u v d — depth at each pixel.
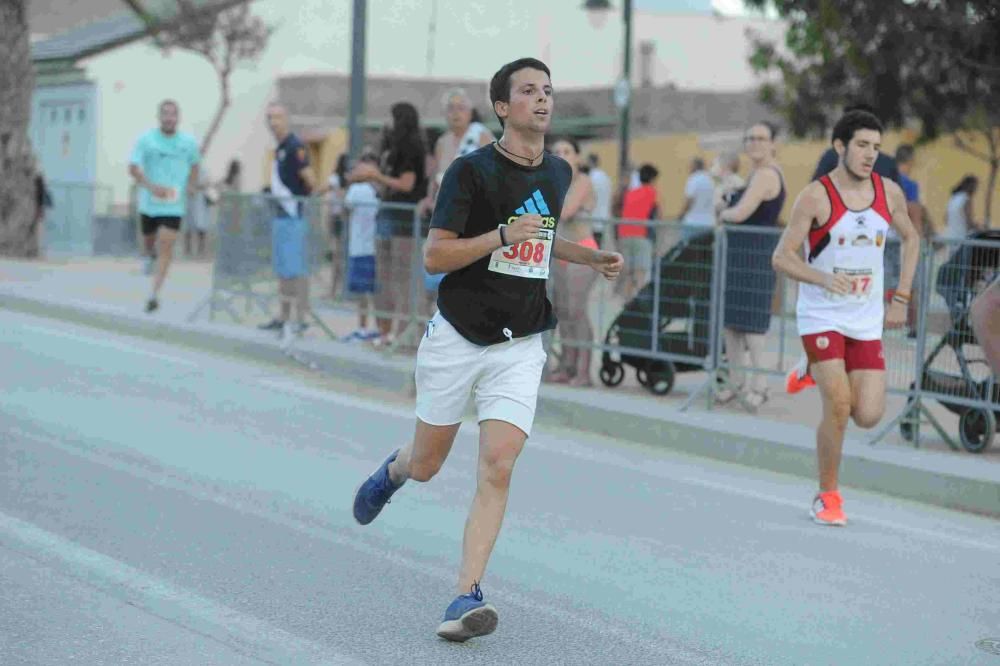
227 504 16.56
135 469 18.17
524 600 13.38
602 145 65.94
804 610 13.44
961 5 32.75
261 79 75.50
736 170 31.83
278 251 30.27
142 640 11.82
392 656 11.63
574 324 25.64
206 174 60.16
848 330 16.52
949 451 20.56
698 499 18.03
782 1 35.47
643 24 94.00
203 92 74.12
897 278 20.98
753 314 23.02
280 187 30.95
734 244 23.16
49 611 12.48
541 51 87.94
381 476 13.35
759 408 24.02
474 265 11.94
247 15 67.69
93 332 32.50
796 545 15.86
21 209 53.00
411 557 14.60
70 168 74.50
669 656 11.94
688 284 23.78
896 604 13.75
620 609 13.21
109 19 88.38
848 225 16.39
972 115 37.91
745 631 12.72
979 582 14.64
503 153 11.95
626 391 25.56
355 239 29.08
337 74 73.81
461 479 18.42
